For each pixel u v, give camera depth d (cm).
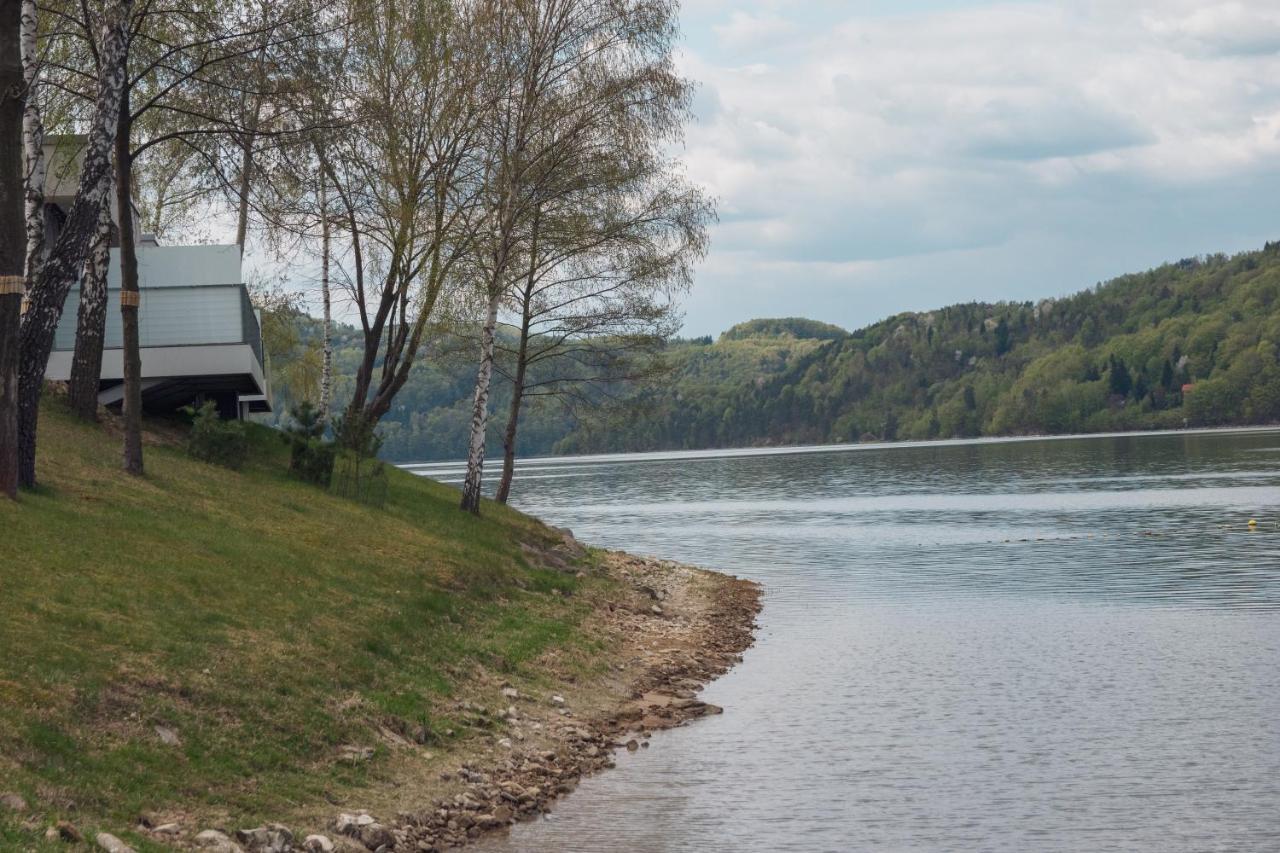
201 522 2289
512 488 11731
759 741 1923
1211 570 3966
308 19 2594
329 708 1603
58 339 3253
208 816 1219
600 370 4300
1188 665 2458
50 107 2827
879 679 2420
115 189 3241
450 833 1398
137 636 1546
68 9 2683
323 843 1228
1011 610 3297
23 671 1323
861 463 15388
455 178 3719
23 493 2030
